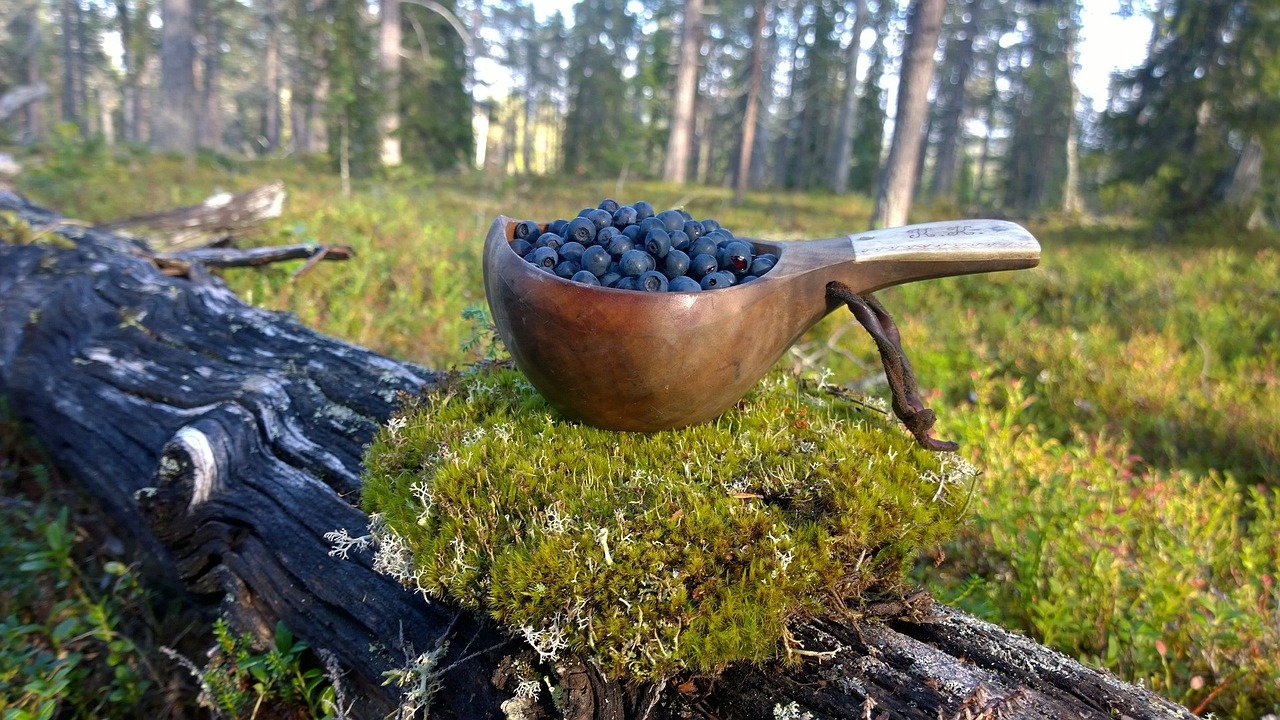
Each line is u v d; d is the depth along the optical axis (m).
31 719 0.34
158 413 0.48
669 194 3.57
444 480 0.28
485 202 2.28
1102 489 0.52
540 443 0.30
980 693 0.24
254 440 0.42
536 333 0.27
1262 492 0.61
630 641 0.24
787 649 0.25
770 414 0.33
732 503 0.27
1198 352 0.96
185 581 0.40
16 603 0.45
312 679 0.36
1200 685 0.38
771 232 2.18
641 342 0.26
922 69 2.17
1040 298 1.23
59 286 0.65
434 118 3.81
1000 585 0.47
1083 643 0.43
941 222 0.29
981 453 0.59
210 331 0.56
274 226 1.14
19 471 0.60
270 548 0.36
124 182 1.81
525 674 0.26
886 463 0.30
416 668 0.28
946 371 0.85
